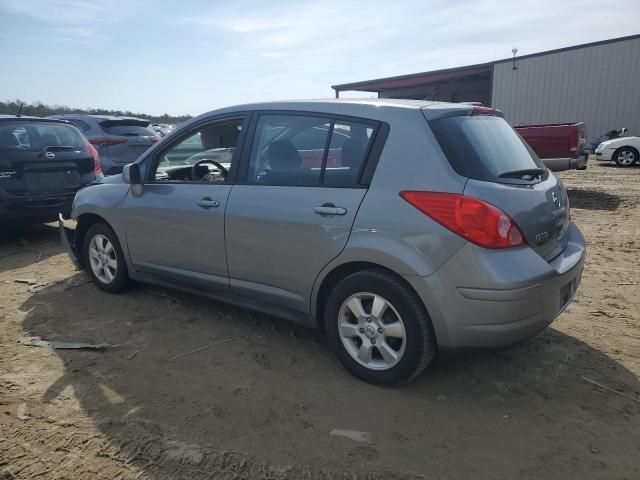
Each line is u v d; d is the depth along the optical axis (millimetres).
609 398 2979
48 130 6707
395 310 2926
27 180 6289
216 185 3773
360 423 2768
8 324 4078
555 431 2686
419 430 2705
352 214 3006
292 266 3322
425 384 3154
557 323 4023
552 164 10180
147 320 4156
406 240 2814
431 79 24703
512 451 2531
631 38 19344
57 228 7855
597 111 20531
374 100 3324
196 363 3441
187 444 2588
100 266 4793
